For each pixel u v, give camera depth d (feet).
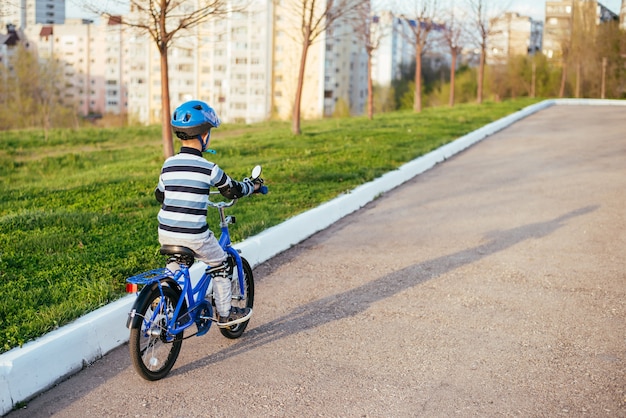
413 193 36.11
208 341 16.61
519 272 22.04
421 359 15.33
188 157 14.17
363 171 39.27
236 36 291.99
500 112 85.66
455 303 19.19
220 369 14.92
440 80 244.42
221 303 15.58
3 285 18.89
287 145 52.44
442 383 14.08
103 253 22.47
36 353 13.93
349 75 324.60
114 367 15.10
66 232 25.14
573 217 29.50
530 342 16.28
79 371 14.92
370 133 59.82
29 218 26.76
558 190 35.58
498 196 34.55
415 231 27.91
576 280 21.09
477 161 46.98
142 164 45.75
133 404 13.30
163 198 15.16
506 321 17.72
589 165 43.32
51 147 60.90
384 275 21.98
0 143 60.44
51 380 14.17
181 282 14.85
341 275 22.04
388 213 31.48
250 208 29.68
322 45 288.71
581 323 17.51
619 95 189.16
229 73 299.17
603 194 34.17
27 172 48.01
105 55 415.23
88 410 13.08
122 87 409.69
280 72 293.43
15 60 198.49
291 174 38.06
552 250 24.57
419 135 58.29
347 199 31.60
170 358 14.64
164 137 41.09
